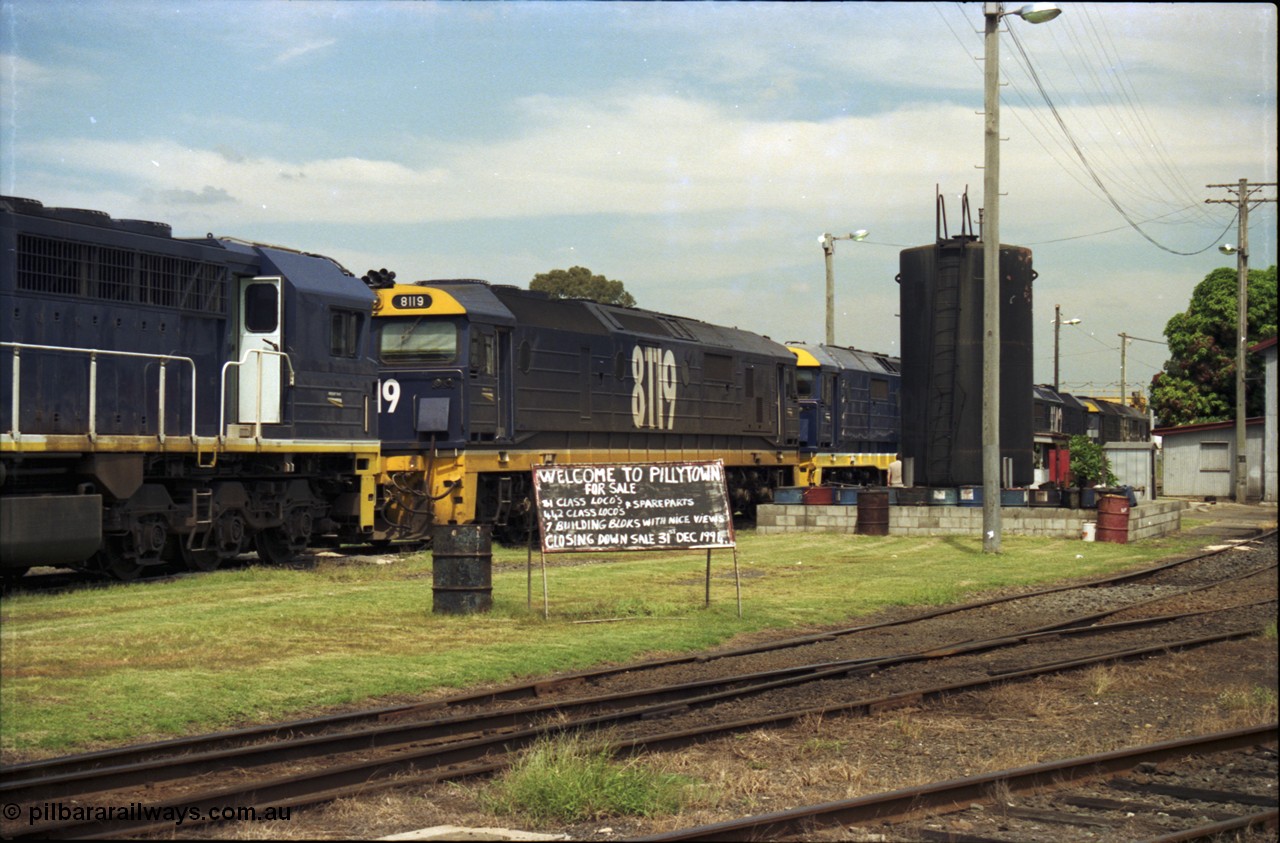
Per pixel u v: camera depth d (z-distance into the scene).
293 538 18.61
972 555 22.44
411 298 21.08
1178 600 17.47
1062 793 7.84
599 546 14.37
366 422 19.52
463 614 13.88
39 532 13.71
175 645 11.41
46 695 9.38
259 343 17.53
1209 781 8.20
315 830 6.75
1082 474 43.81
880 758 8.69
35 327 14.32
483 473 21.92
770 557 21.80
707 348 28.98
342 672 10.66
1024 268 26.62
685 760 8.37
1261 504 42.19
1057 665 11.90
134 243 15.63
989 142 22.39
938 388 26.42
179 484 16.56
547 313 23.64
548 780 7.37
